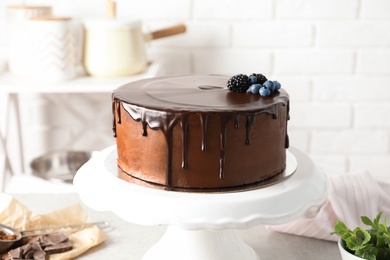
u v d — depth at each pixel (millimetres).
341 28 1713
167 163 904
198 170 903
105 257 1036
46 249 1022
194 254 979
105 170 966
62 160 1649
